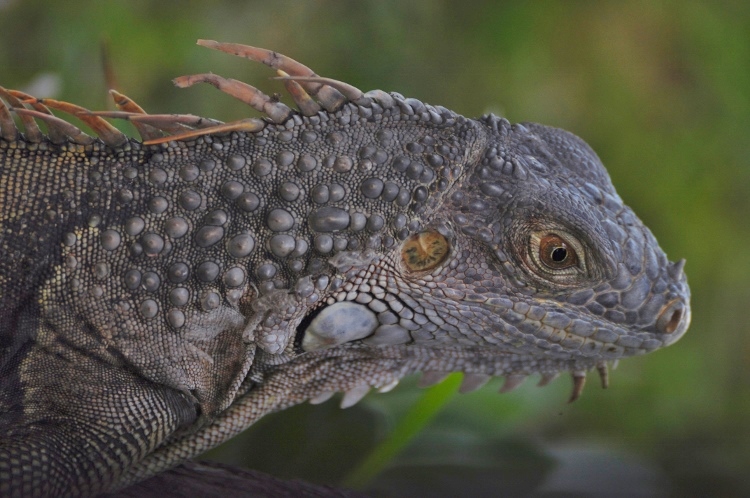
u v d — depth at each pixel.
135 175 2.02
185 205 2.02
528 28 3.73
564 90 3.77
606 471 2.23
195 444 2.04
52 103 2.02
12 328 2.02
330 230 2.03
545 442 2.25
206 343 2.03
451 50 3.57
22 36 2.79
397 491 2.16
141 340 2.02
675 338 2.05
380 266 2.03
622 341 2.05
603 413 3.11
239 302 2.03
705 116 3.91
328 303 2.03
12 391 2.02
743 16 4.05
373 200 2.03
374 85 3.33
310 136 2.03
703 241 3.71
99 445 2.02
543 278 2.04
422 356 2.06
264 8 3.22
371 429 2.16
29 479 2.01
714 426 3.19
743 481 2.46
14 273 2.02
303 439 2.16
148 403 2.03
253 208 2.02
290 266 2.02
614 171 3.76
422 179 2.03
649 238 2.05
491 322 2.04
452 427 2.20
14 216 2.02
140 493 2.04
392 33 3.41
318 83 2.03
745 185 3.83
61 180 2.02
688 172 3.80
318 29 3.30
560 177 2.05
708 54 3.95
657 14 3.96
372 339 2.04
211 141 2.03
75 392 2.02
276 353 2.03
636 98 3.84
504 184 2.04
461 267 2.04
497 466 2.19
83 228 2.02
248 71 3.06
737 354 3.55
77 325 2.02
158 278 2.02
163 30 3.00
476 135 2.04
